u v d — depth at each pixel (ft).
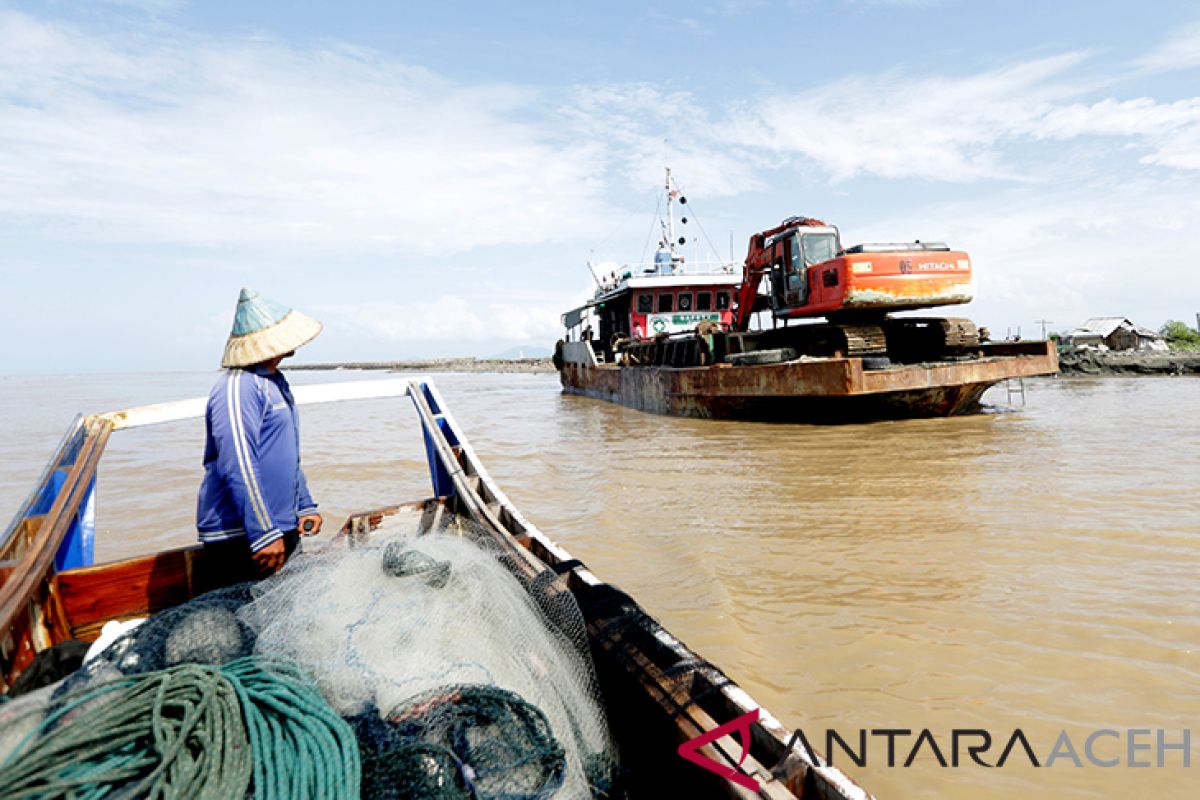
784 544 18.11
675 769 6.47
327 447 43.45
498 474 31.17
